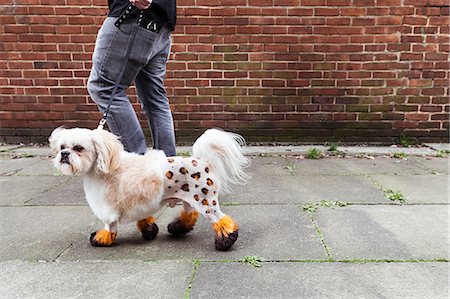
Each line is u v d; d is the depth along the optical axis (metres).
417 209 2.90
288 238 2.42
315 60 4.91
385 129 5.08
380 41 4.85
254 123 5.09
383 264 2.09
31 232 2.56
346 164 4.27
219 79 4.97
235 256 2.20
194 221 2.47
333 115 5.05
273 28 4.83
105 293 1.84
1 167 4.18
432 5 4.76
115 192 2.20
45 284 1.92
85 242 2.40
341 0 4.75
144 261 2.15
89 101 5.04
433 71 4.92
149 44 2.72
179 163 2.22
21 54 4.93
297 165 4.24
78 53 4.92
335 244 2.33
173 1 2.87
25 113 5.09
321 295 1.81
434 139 5.09
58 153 2.14
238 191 3.37
